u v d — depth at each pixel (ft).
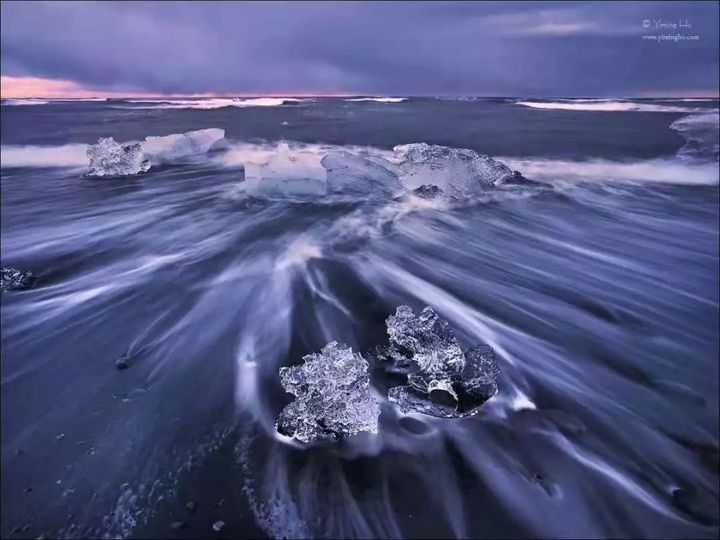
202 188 38.58
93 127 63.87
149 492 12.19
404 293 22.56
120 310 20.71
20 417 14.65
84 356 17.66
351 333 18.97
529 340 19.19
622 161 45.03
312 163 37.11
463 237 29.55
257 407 15.03
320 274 24.29
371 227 30.68
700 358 18.25
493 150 49.75
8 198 36.37
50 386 16.11
